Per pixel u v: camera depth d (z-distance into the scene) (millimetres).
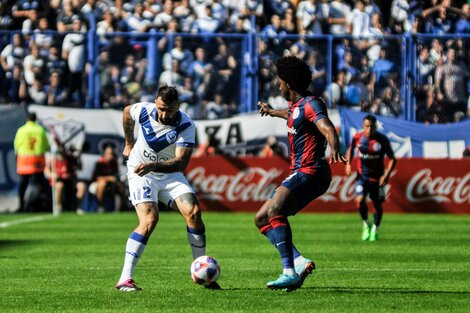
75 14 76312
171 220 60750
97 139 67750
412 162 66438
